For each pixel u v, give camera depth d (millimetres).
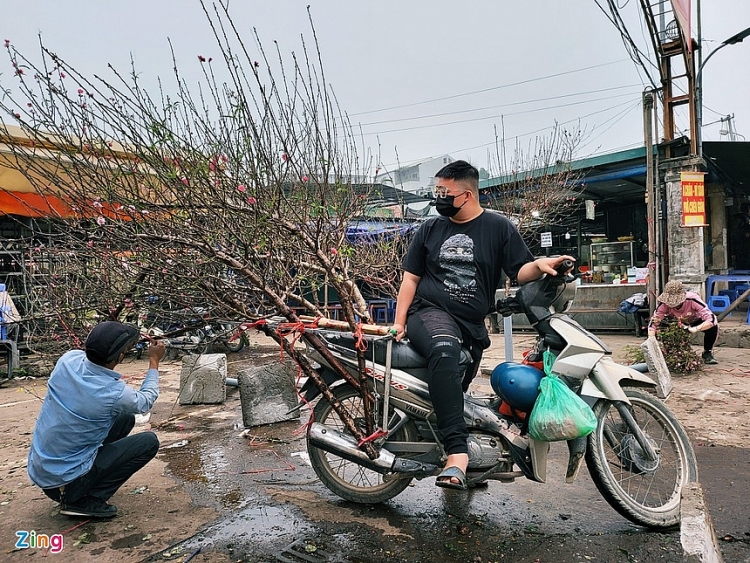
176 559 2645
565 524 2904
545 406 2654
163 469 3881
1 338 7355
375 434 2930
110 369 3006
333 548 2721
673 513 2811
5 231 8320
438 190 2928
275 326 2984
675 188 9008
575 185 11102
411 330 2863
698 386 5832
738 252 14172
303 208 3273
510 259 2869
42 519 3113
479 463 2814
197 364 5754
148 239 2828
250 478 3688
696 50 8805
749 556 2521
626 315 10328
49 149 3020
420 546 2719
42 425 2951
